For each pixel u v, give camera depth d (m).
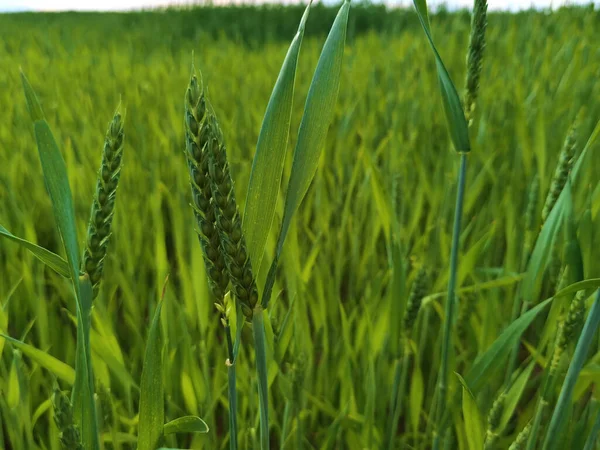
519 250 0.71
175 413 0.55
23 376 0.48
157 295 0.61
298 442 0.51
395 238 0.54
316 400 0.56
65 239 0.22
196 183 0.20
